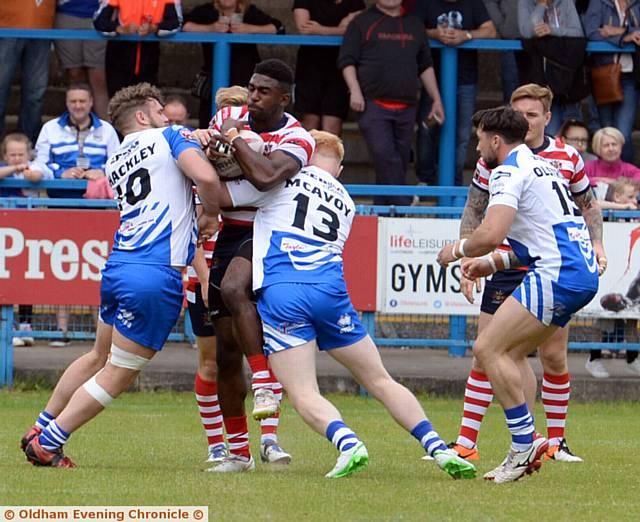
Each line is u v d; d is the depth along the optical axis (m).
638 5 43.75
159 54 49.91
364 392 38.12
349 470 21.59
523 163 22.30
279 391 24.45
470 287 26.47
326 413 21.47
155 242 22.58
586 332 38.41
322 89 44.41
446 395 37.75
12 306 37.72
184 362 39.28
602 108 44.53
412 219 37.78
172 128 22.84
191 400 36.25
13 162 39.88
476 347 22.19
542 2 42.88
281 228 21.86
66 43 45.97
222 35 42.84
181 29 44.12
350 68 42.09
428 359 40.94
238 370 23.25
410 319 38.78
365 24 42.16
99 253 37.41
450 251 22.55
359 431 30.38
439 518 18.22
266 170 21.69
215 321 23.08
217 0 44.41
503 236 21.91
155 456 25.41
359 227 37.78
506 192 22.00
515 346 22.20
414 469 23.84
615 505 19.89
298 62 44.66
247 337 21.81
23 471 22.34
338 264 21.97
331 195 22.33
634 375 39.44
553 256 22.03
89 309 38.56
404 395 22.03
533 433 22.17
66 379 23.72
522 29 43.16
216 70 43.06
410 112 42.47
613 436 30.27
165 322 22.72
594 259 22.61
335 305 21.61
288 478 21.98
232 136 21.72
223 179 22.53
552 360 26.50
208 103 44.47
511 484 21.88
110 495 19.83
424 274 37.84
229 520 17.84
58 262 37.41
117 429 29.81
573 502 20.09
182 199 22.75
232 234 23.05
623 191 39.12
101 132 40.81
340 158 23.58
